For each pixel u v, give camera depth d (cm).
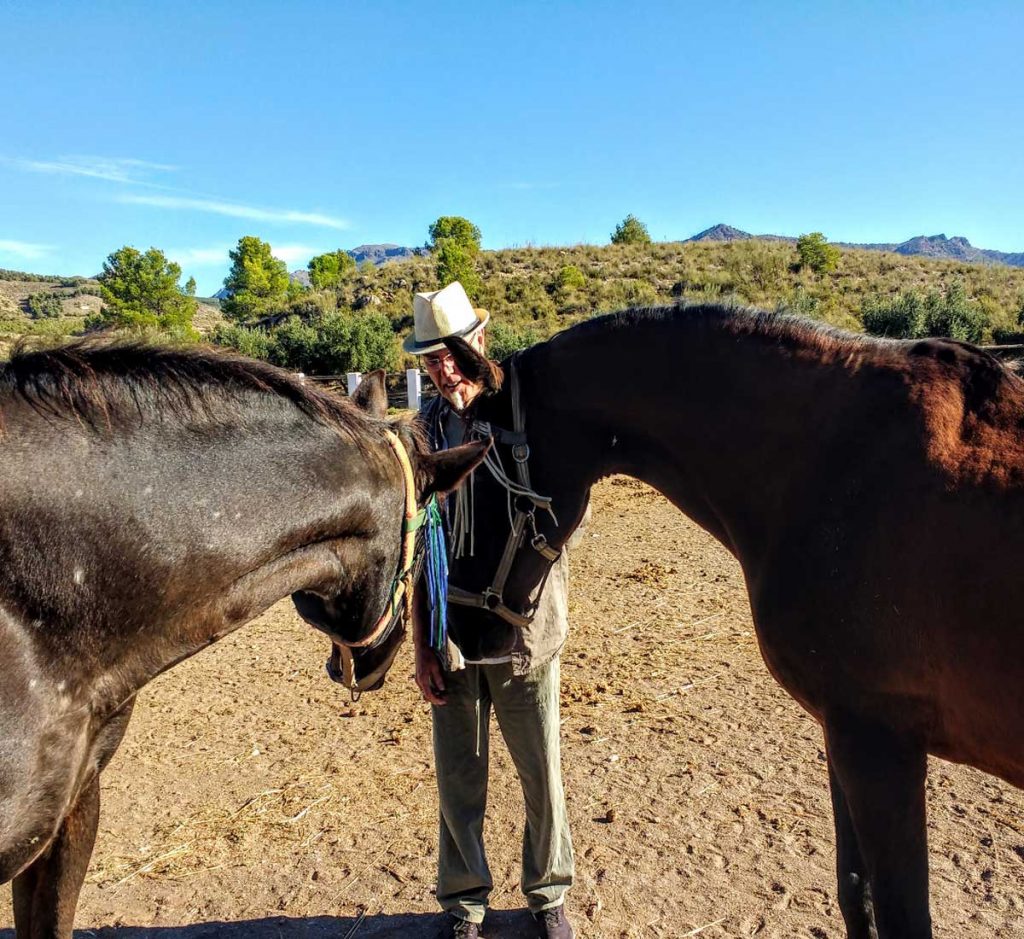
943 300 2700
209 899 293
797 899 281
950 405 189
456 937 264
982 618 173
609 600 614
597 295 3419
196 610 176
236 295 4741
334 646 240
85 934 275
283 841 325
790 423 209
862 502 191
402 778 370
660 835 321
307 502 188
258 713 443
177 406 173
